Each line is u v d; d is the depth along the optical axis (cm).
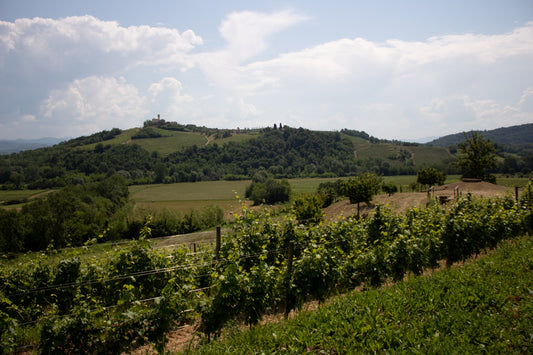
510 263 766
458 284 639
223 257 862
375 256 893
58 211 4509
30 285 889
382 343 464
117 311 790
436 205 1360
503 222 1188
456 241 1050
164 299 641
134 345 699
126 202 6744
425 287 637
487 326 477
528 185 1728
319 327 527
